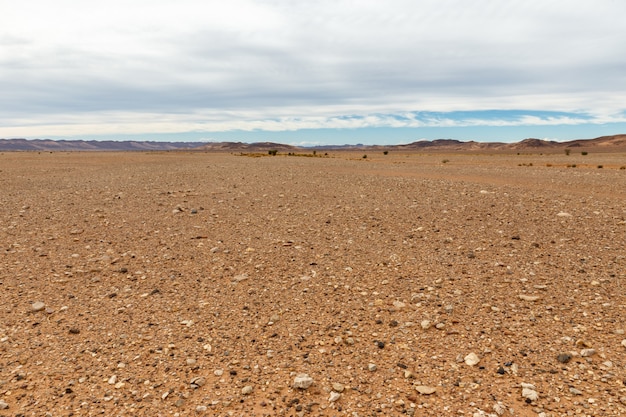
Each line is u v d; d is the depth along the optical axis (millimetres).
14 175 27641
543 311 6414
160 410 4434
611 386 4570
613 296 6742
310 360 5371
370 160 56625
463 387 4727
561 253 9055
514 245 9773
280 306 6980
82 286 7824
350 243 10430
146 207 15156
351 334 6012
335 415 4336
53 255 9547
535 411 4262
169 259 9352
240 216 13680
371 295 7309
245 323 6402
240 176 26484
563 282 7449
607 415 4129
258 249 10055
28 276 8242
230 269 8727
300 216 13625
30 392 4734
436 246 9969
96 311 6801
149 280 8141
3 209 14680
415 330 6070
